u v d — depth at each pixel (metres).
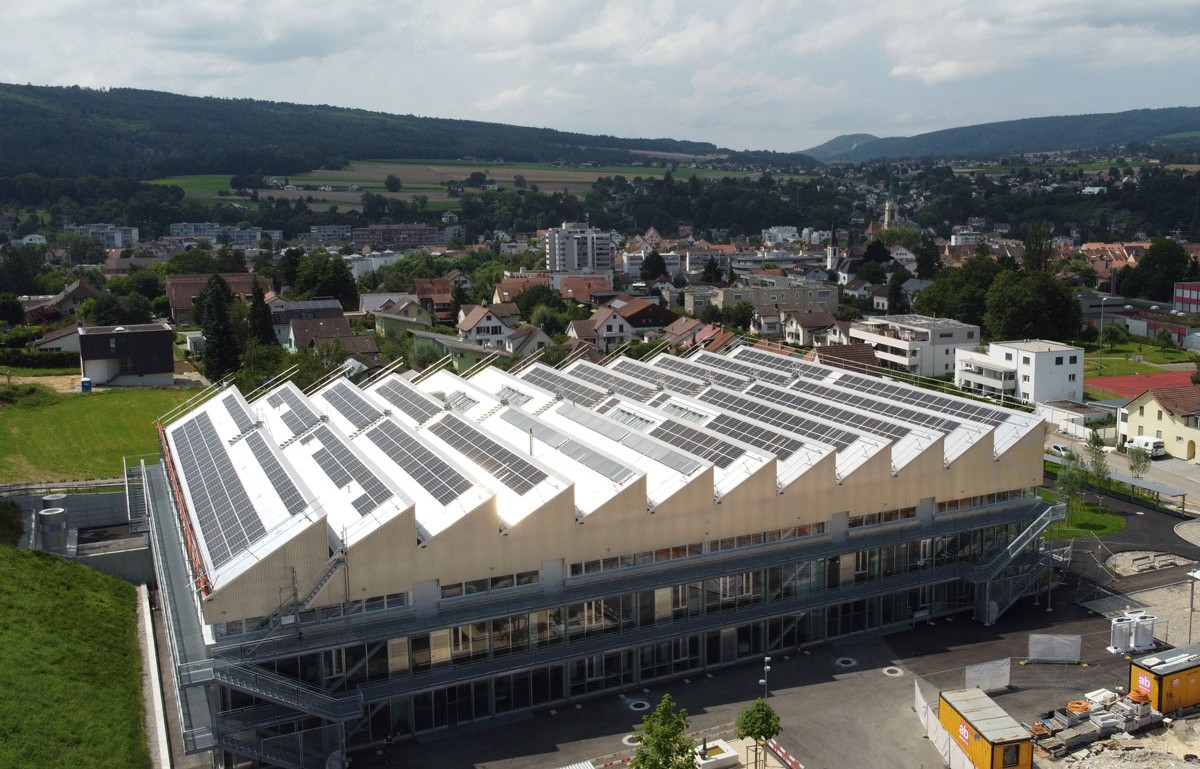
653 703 55.59
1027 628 65.25
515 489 57.19
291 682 47.31
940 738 50.66
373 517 52.06
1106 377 154.62
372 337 158.25
